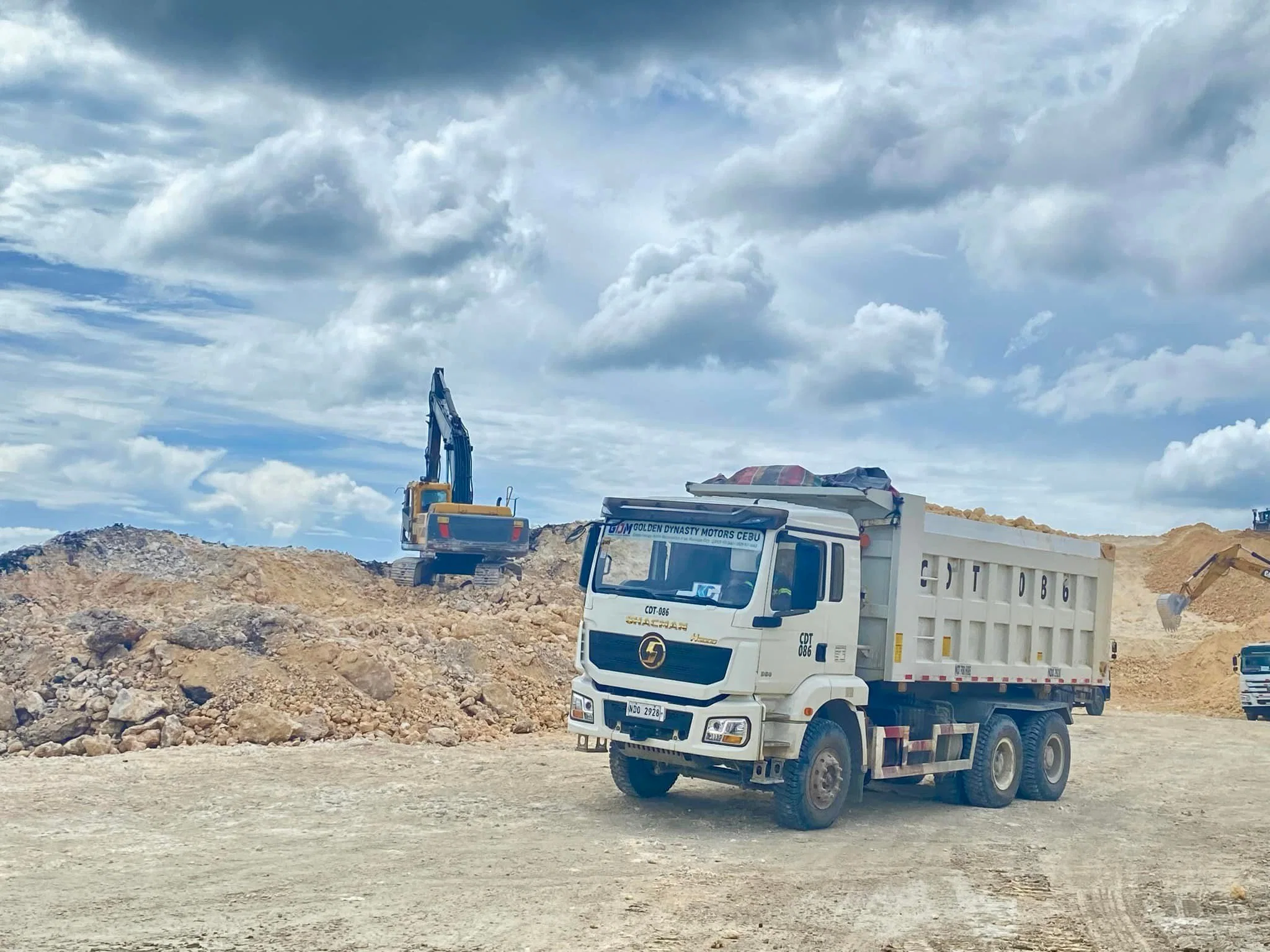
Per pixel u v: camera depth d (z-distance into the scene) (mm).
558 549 50719
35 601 31422
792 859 10656
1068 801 15242
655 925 8250
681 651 11531
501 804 12758
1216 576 29078
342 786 13398
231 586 37781
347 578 43688
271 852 10125
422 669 19844
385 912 8312
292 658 18172
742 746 11258
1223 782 17641
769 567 11430
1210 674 39750
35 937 7492
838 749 12305
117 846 10188
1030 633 15422
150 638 18453
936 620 13594
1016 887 9891
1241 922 8805
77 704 16625
